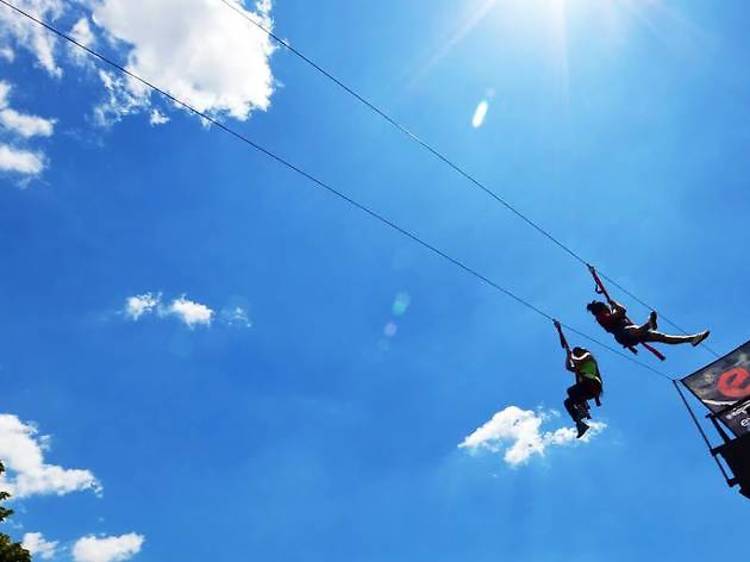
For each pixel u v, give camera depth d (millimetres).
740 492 10570
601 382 9508
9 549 19766
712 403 11438
